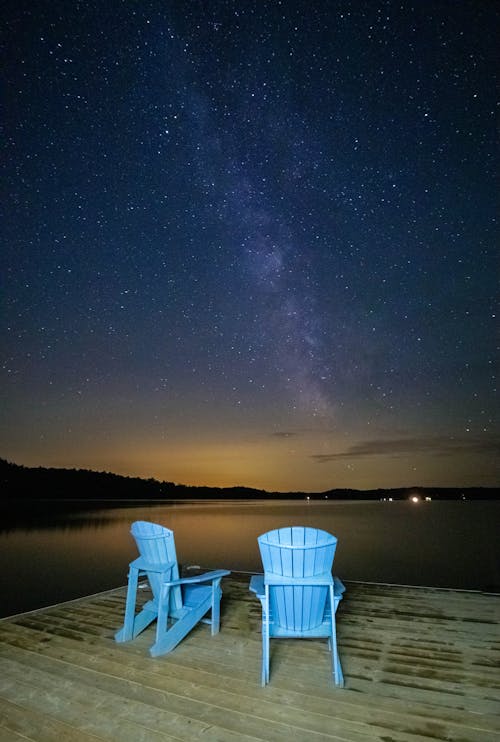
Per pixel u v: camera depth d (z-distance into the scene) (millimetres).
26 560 11586
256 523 26078
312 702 1999
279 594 2475
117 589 4301
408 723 1818
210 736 1737
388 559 12227
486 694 2053
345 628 2984
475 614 3225
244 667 2393
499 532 21422
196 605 3082
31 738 1756
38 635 2975
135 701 2033
